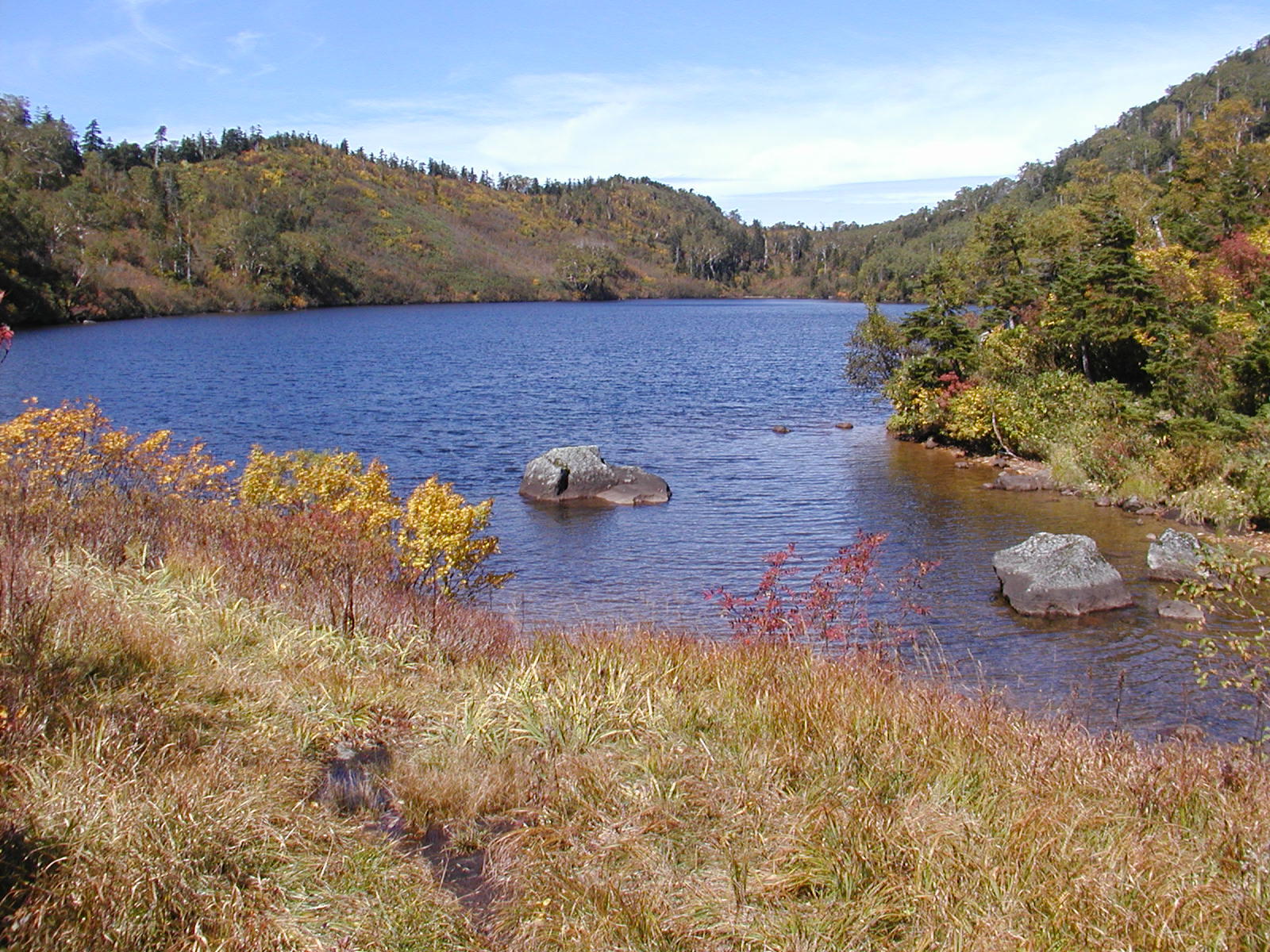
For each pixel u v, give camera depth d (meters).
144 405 36.97
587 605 14.32
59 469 11.95
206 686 6.22
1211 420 23.33
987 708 6.55
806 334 88.56
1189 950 3.73
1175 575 15.53
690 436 31.88
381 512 11.94
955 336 30.39
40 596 6.56
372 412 36.56
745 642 8.04
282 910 3.98
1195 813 5.10
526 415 36.41
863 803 4.85
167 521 10.55
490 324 100.75
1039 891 4.07
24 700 5.11
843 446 29.80
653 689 6.66
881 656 8.52
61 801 4.23
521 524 20.20
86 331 78.56
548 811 5.08
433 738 6.07
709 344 74.56
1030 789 5.18
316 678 6.88
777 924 4.00
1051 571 14.27
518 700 6.45
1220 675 10.29
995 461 26.67
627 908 4.11
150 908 3.76
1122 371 30.00
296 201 165.12
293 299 125.62
